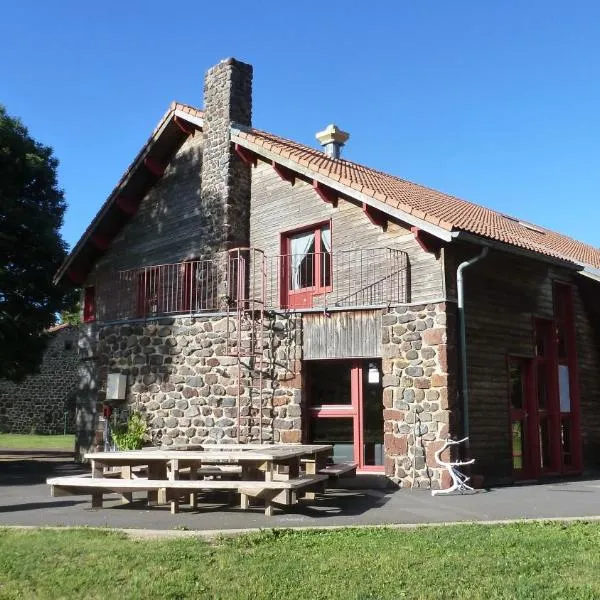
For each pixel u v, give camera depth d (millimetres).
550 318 14781
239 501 9844
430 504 9625
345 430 12891
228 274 15008
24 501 10062
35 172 21188
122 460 9281
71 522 8039
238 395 13461
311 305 14188
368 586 5414
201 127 16766
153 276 17469
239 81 16297
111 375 14953
